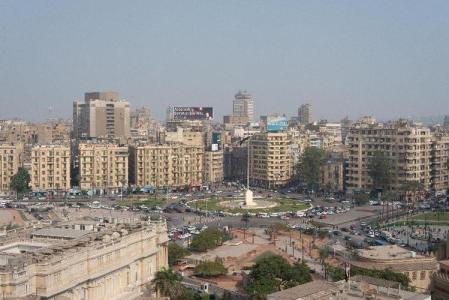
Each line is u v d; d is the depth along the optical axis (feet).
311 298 478.59
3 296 506.48
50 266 542.16
